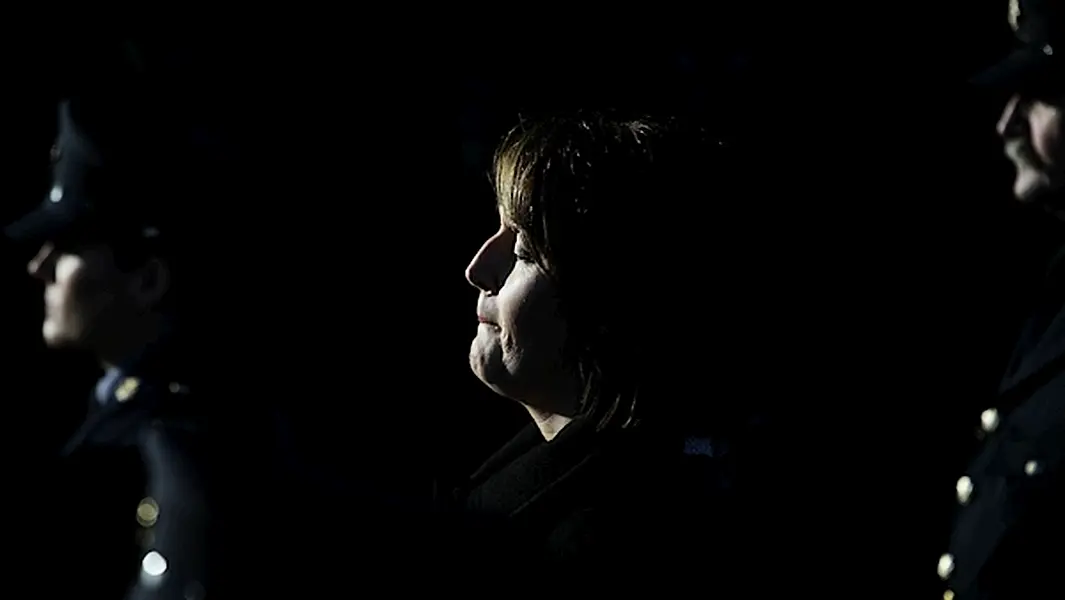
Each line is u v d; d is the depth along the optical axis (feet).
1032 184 11.68
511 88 18.17
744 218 7.95
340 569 6.63
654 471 7.52
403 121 18.12
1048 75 11.36
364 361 17.84
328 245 17.90
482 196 17.97
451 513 6.98
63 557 8.60
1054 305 11.44
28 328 20.01
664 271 7.73
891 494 16.38
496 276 8.22
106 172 9.01
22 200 20.29
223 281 8.92
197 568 6.57
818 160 17.57
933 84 17.69
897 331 17.11
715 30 17.98
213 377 8.20
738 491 7.68
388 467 17.20
